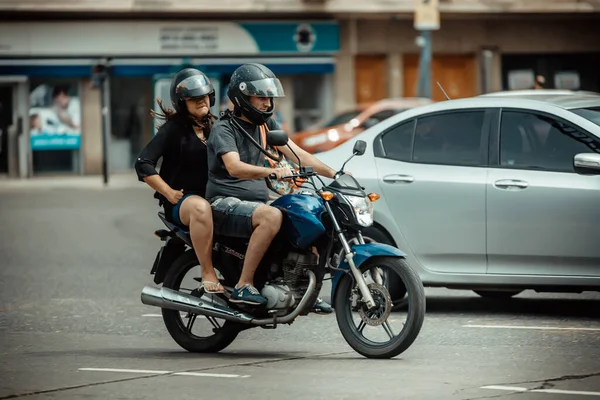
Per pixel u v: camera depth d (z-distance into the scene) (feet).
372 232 44.34
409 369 32.37
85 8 152.66
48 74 152.15
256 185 35.35
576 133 41.57
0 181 146.72
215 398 28.68
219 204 35.01
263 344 37.78
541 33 176.14
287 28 163.12
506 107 43.19
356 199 33.76
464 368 32.45
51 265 62.85
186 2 156.66
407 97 170.81
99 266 62.34
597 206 40.57
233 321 35.35
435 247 43.19
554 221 41.19
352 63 166.50
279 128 36.47
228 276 35.65
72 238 77.05
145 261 64.59
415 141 44.50
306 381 30.81
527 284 41.81
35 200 112.06
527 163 42.19
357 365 33.17
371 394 28.89
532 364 33.04
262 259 34.91
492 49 173.99
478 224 42.39
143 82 156.56
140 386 30.40
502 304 47.06
